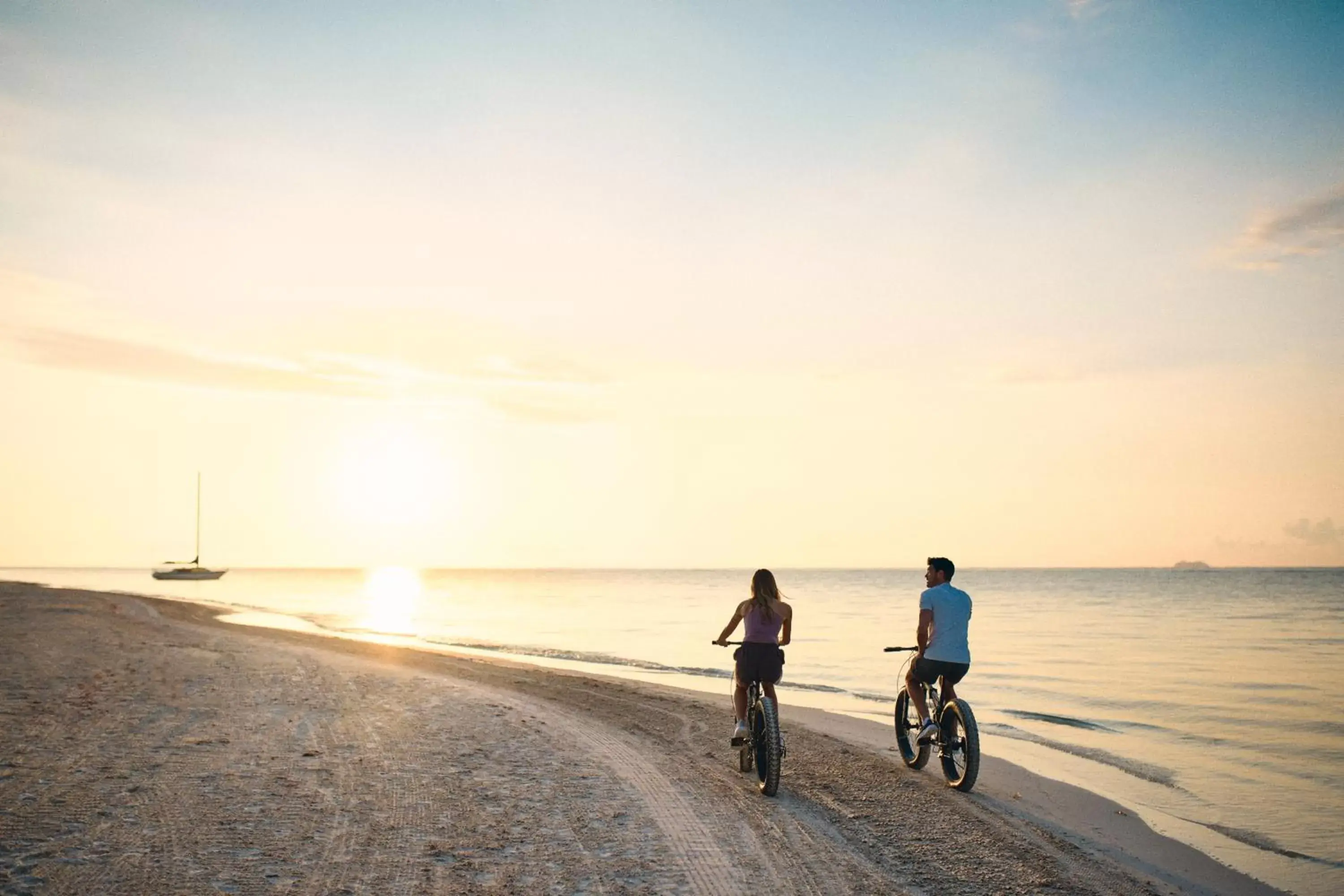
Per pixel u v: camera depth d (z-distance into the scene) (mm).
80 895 5074
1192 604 72312
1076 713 15820
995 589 119125
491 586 146625
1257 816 8727
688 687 18562
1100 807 8703
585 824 6918
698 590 117812
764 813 7496
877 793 8469
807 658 26266
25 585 81375
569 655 26109
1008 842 6992
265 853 5953
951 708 8836
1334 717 15391
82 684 13977
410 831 6602
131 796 7305
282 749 9492
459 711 12578
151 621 32156
